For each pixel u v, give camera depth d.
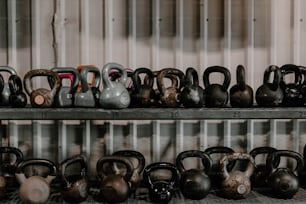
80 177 2.02
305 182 2.28
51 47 2.36
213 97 1.96
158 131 2.38
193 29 2.38
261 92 2.01
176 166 2.10
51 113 1.85
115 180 1.96
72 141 2.38
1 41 2.35
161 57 2.38
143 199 2.04
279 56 2.39
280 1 2.38
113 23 2.36
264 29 2.38
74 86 1.97
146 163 2.39
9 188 2.22
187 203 1.98
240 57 2.38
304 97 2.02
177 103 1.99
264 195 2.11
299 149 2.40
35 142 2.36
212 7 2.37
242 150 2.39
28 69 2.36
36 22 2.34
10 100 1.97
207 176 2.04
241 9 2.38
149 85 2.05
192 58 2.38
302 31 2.39
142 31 2.37
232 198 2.03
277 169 2.10
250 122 2.38
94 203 1.98
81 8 2.35
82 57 2.35
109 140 2.36
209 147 2.34
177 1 2.36
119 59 2.37
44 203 1.96
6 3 2.34
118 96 1.88
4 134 2.37
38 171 2.37
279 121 2.40
